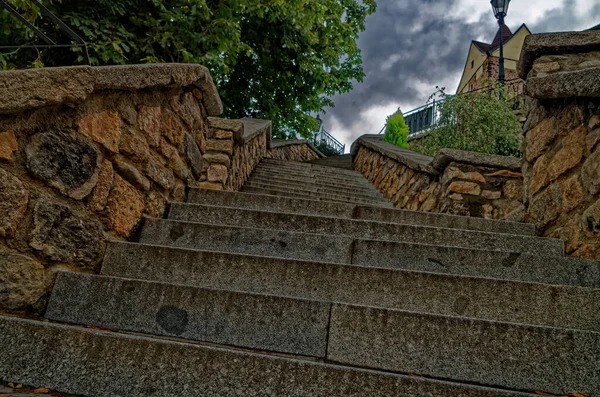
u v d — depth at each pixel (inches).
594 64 126.5
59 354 56.8
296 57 384.2
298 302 67.6
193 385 55.4
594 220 96.0
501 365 61.3
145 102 101.5
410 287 76.8
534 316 73.7
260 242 96.3
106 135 86.4
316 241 96.2
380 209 133.3
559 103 117.9
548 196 118.1
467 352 62.3
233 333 67.1
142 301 69.4
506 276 90.7
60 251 73.4
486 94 277.0
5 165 65.2
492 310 74.5
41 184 71.1
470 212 165.6
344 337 65.2
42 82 68.2
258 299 68.3
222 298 68.7
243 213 110.9
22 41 187.2
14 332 57.7
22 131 67.9
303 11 307.1
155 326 68.0
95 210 82.6
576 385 59.6
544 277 89.9
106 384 55.6
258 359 56.1
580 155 105.0
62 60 215.6
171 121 115.7
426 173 199.8
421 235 108.4
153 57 218.5
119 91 90.0
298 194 220.8
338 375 55.0
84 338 57.6
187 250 82.0
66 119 76.3
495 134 241.0
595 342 60.7
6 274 64.4
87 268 79.1
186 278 80.5
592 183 98.7
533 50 131.5
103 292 70.1
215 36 236.2
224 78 386.0
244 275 79.9
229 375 55.6
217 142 193.5
